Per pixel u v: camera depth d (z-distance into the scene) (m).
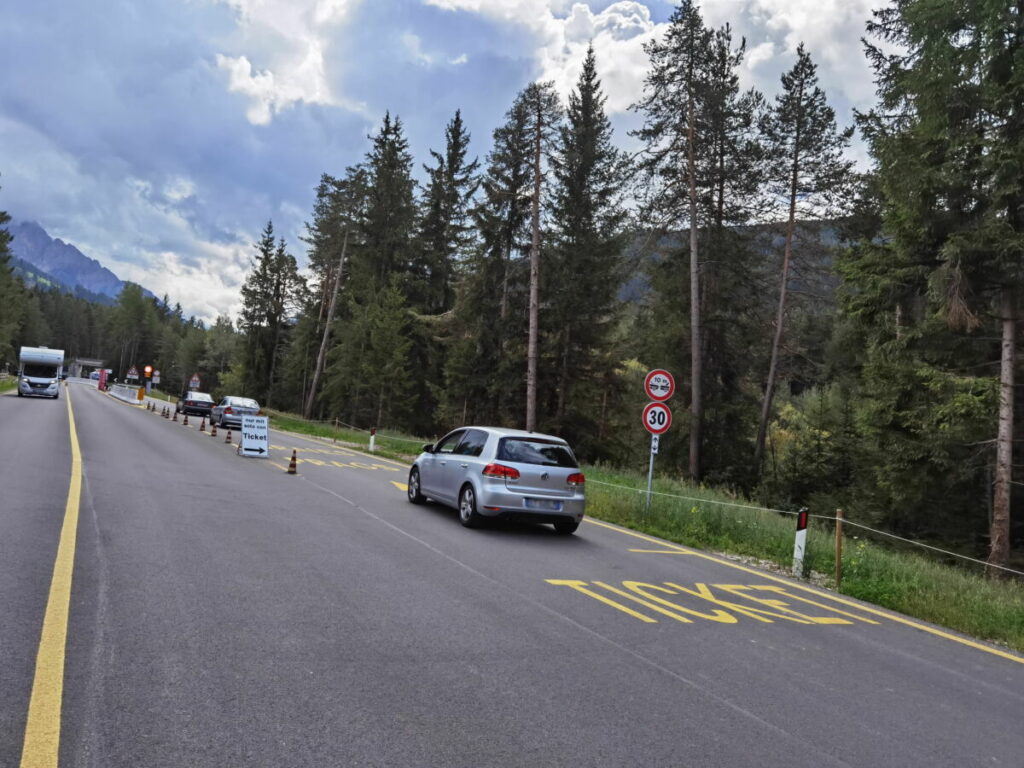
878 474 18.95
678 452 29.67
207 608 5.34
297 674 4.21
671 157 26.20
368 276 48.31
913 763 3.80
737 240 28.48
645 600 7.04
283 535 8.50
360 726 3.59
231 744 3.27
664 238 27.38
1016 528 18.19
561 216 34.81
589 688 4.44
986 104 14.30
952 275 13.59
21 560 6.20
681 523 12.66
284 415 51.38
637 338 34.19
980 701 5.00
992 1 13.28
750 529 12.16
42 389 43.62
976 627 7.34
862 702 4.71
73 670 3.96
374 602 5.94
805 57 27.20
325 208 60.41
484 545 9.25
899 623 7.38
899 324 16.30
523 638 5.35
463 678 4.40
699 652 5.46
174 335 148.88
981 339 15.41
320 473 16.69
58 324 186.00
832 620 7.13
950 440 16.31
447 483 11.47
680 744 3.73
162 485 11.78
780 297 28.39
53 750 3.07
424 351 47.69
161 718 3.48
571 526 10.98
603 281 33.91
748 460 29.62
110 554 6.73
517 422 37.22
